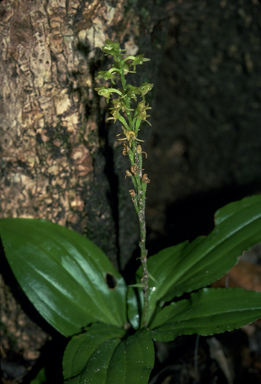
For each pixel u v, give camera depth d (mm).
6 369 2459
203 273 2039
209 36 3863
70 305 2059
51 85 2041
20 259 2027
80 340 1871
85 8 1954
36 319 2426
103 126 2260
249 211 2119
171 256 2275
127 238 2746
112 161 2408
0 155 2145
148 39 2357
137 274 2256
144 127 2604
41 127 2123
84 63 2066
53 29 1937
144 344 1772
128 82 2312
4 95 2016
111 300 2201
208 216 4094
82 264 2160
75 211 2430
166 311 2051
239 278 3031
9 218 2121
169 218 4129
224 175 4449
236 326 1763
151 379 2436
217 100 4207
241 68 4062
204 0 3371
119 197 2559
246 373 2580
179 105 4258
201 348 2553
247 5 3725
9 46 1920
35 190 2270
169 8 2568
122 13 2121
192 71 4062
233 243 2047
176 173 4465
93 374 1614
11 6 1856
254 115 4273
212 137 4363
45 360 2504
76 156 2264
